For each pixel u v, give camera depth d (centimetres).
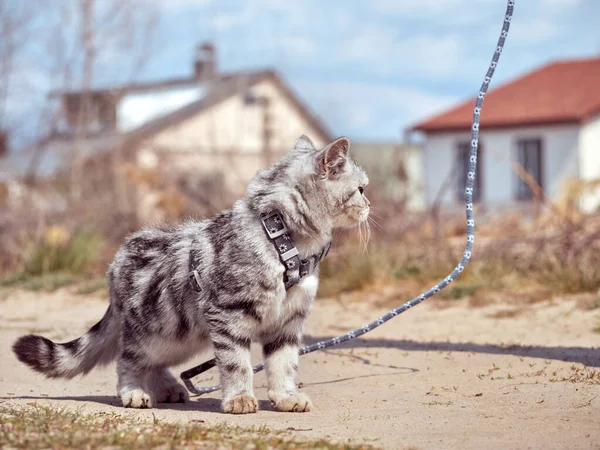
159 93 3647
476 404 582
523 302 1043
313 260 592
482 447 462
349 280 1211
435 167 3119
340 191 593
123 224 1917
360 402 616
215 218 606
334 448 450
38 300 1283
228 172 2780
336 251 1320
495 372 699
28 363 643
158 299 607
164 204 1972
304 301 591
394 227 1538
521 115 2936
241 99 3578
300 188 584
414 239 1447
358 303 1128
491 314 997
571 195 1569
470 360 756
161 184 2094
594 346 793
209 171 2508
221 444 454
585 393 588
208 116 3431
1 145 2706
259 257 567
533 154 2955
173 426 496
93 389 707
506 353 775
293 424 539
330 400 628
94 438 453
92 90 2819
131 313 616
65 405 614
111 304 643
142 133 3025
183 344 614
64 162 2578
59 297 1299
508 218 1714
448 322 977
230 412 577
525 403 572
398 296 1128
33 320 1102
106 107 3117
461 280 1175
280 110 3731
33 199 2083
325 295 1185
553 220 1432
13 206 1906
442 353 794
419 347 830
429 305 1079
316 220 589
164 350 615
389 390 658
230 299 571
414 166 3400
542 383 638
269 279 567
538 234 1345
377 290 1181
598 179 1627
